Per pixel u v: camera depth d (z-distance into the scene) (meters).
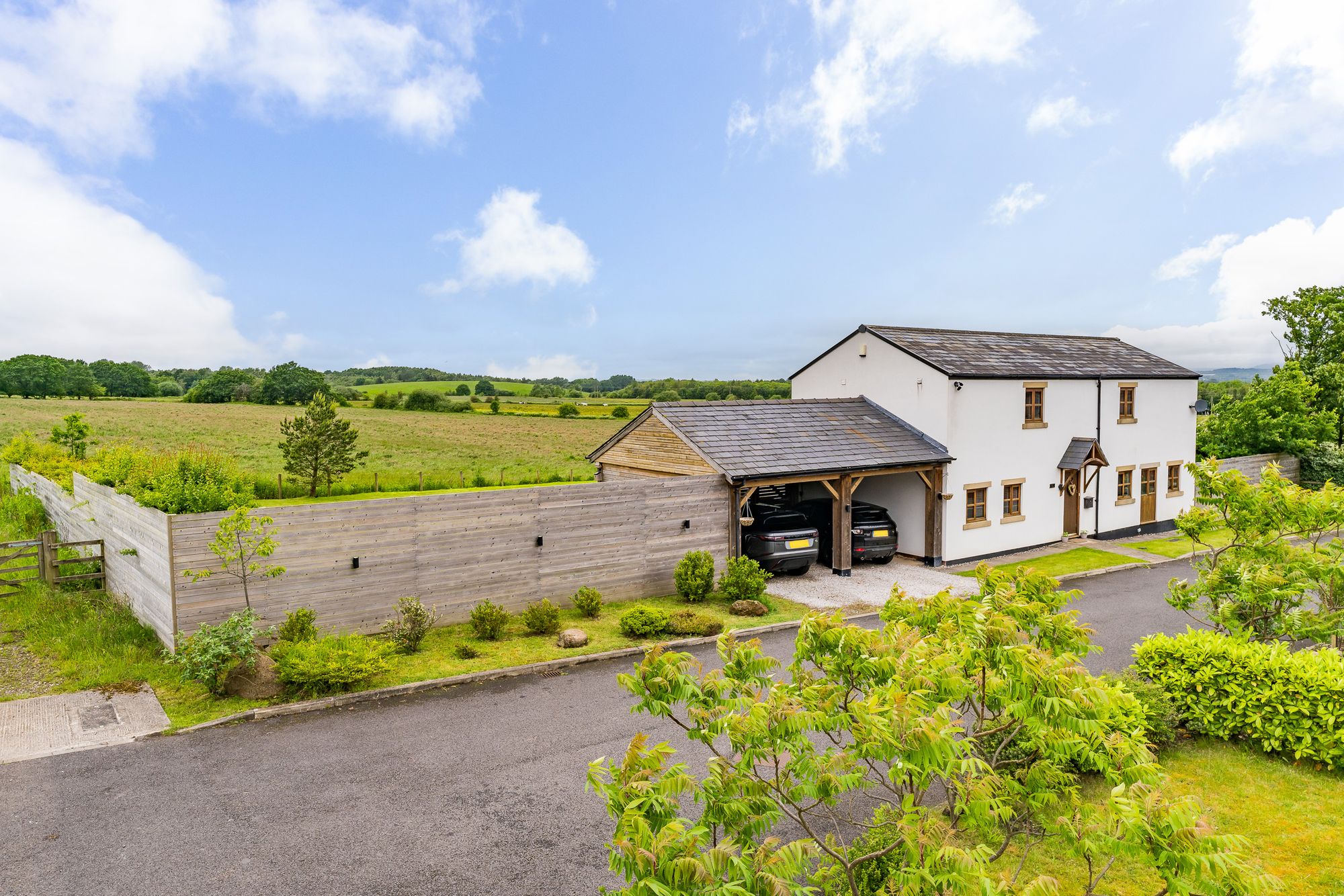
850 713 4.18
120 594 13.29
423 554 12.48
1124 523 23.28
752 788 3.99
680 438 17.16
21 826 6.59
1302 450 28.92
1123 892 5.73
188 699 9.41
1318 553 9.62
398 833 6.55
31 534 19.20
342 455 33.91
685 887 3.12
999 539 19.97
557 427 69.38
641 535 14.91
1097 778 7.27
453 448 54.56
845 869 4.32
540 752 8.15
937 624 5.64
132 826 6.61
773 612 13.94
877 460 17.44
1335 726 7.62
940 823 3.94
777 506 18.44
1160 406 24.05
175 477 11.95
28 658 10.75
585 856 6.23
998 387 19.73
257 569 10.84
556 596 13.94
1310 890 5.77
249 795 7.18
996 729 5.10
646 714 9.20
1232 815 6.88
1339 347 32.50
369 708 9.38
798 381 23.70
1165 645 8.87
